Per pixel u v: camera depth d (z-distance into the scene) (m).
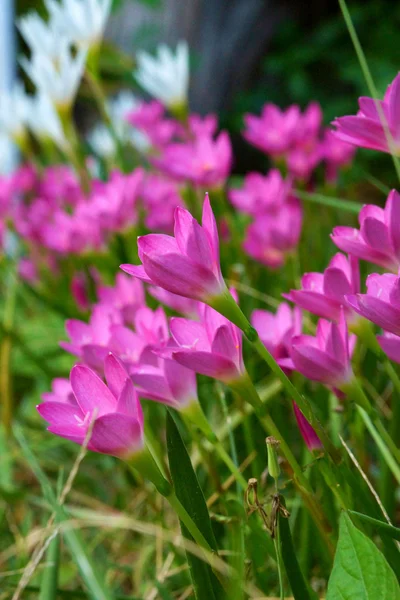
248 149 2.82
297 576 0.58
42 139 1.22
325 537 0.62
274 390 0.77
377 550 0.55
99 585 0.61
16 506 0.93
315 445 0.59
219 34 2.70
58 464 0.96
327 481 0.59
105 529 0.80
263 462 0.76
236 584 0.59
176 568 0.70
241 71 2.78
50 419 0.57
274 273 1.02
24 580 0.62
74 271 1.21
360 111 0.63
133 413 0.56
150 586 0.74
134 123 1.23
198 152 0.99
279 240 0.89
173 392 0.61
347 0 2.95
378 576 0.55
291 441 0.82
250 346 0.82
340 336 0.59
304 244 1.00
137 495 0.83
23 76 2.18
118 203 0.92
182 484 0.57
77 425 0.56
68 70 1.09
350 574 0.55
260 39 2.79
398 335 0.57
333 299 0.61
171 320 0.60
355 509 0.63
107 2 1.08
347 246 0.60
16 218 1.21
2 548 0.83
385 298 0.59
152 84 1.19
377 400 0.76
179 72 1.19
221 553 0.66
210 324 0.59
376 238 0.60
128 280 0.76
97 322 0.69
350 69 2.40
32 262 1.24
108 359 0.56
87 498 0.84
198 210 1.01
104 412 0.56
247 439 0.71
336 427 0.71
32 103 1.22
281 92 2.81
